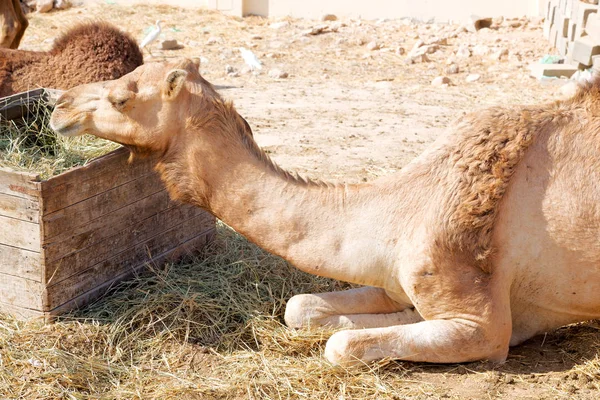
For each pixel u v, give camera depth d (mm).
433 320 4875
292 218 4848
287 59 14047
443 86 12367
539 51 14273
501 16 16453
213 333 5359
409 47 14719
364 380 4777
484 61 13867
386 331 4867
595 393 4699
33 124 6457
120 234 5660
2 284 5320
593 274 4910
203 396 4703
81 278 5418
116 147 6297
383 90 12172
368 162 8859
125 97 4758
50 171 5805
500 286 4859
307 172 8523
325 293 5391
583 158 4875
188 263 6309
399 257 4898
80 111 4891
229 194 4844
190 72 4852
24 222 5113
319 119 10562
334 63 13828
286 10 16969
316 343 5211
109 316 5395
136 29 15664
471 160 4844
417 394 4680
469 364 4969
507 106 5078
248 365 4965
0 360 4855
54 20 16109
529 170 4867
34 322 5246
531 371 4945
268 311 5637
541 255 4895
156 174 5855
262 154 4902
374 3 16734
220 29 15859
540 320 5184
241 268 6109
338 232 4875
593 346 5188
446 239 4762
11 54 7395
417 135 9906
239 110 10891
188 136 4805
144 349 5164
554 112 5000
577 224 4840
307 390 4750
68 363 4871
